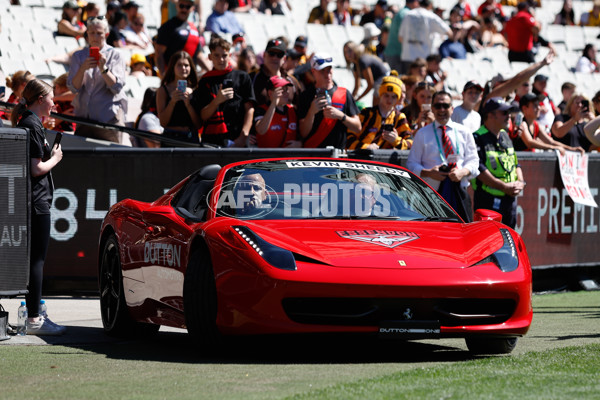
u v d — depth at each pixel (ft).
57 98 98.27
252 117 90.94
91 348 52.75
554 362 44.01
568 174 93.50
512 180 82.07
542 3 234.38
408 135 92.27
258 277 45.14
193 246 49.60
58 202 81.71
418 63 120.98
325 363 45.85
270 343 54.08
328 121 87.10
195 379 40.29
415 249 48.11
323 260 45.83
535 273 92.89
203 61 120.06
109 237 61.21
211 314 47.29
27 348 52.26
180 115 90.17
